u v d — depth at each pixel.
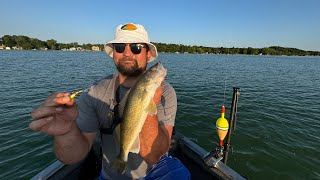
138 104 0.61
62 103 0.50
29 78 5.35
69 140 0.62
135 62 0.81
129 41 0.78
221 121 1.22
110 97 0.78
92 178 1.06
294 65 13.82
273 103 3.36
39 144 1.81
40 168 1.52
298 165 1.70
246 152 1.85
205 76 6.38
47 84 4.59
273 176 1.58
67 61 12.02
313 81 6.34
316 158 1.80
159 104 0.76
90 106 0.77
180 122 2.39
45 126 0.51
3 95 3.48
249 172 1.61
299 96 4.03
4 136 1.95
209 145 1.94
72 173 0.97
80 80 5.23
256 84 5.29
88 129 0.76
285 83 5.71
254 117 2.63
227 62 14.13
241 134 2.15
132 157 0.77
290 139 2.09
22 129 2.09
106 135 0.78
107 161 0.80
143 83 0.62
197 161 1.12
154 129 0.64
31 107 2.81
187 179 0.81
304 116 2.76
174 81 5.23
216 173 1.02
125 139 0.62
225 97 3.58
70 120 0.54
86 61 12.47
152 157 0.66
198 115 2.60
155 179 0.78
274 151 1.87
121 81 0.82
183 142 1.23
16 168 1.52
